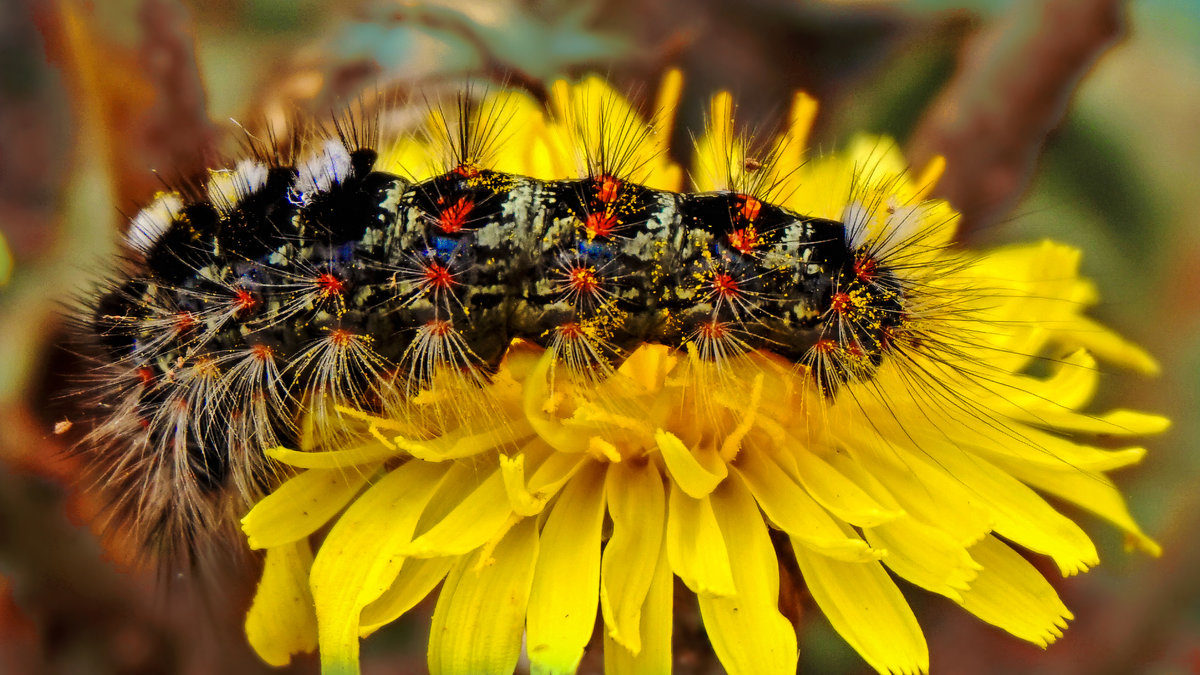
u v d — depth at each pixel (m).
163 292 0.09
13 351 0.11
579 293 0.09
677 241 0.09
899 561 0.09
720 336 0.09
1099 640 0.11
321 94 0.11
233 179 0.09
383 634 0.11
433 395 0.09
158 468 0.09
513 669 0.09
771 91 0.13
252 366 0.09
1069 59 0.11
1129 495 0.12
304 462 0.09
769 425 0.09
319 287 0.09
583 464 0.09
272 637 0.09
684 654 0.10
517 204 0.09
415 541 0.09
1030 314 0.10
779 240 0.09
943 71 0.12
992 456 0.09
